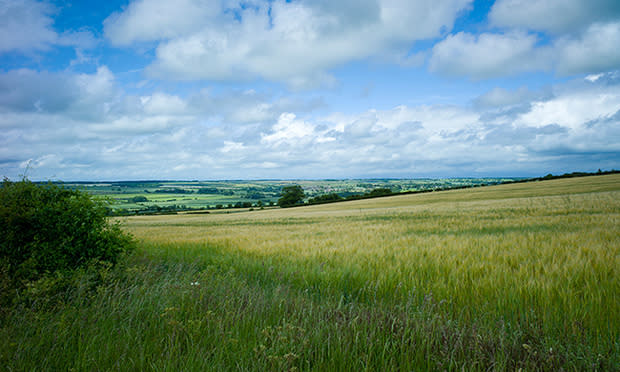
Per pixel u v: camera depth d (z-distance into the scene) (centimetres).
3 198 603
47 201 648
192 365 286
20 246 593
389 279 588
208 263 905
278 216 4419
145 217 6744
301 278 664
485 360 296
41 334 346
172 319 364
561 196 3675
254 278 721
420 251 870
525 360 285
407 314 389
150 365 294
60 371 302
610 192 3800
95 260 601
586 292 443
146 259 870
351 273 662
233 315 396
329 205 7731
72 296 479
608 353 294
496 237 1077
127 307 426
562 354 294
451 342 315
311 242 1208
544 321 369
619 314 375
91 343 331
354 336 337
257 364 289
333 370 284
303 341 314
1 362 302
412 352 307
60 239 620
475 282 538
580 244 839
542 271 605
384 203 6400
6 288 481
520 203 3191
